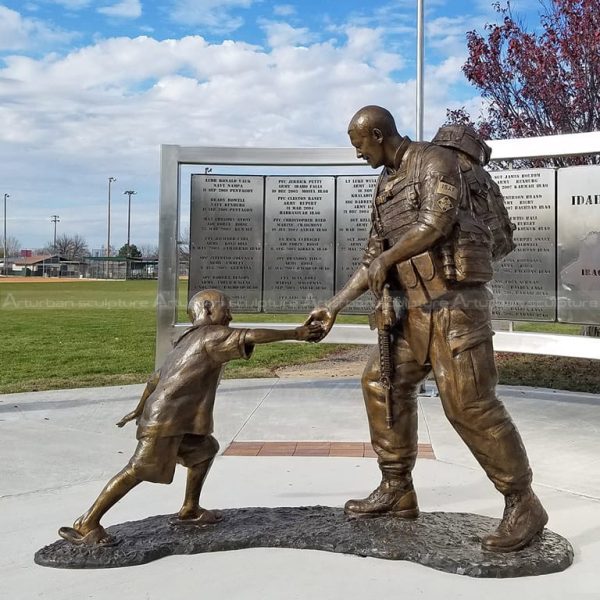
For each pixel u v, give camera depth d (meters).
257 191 7.89
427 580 3.02
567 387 9.66
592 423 6.82
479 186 3.40
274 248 7.89
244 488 4.53
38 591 2.92
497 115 13.31
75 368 11.91
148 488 4.47
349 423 6.84
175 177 7.87
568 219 6.93
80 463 5.29
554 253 7.01
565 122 12.39
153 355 13.67
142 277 74.25
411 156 3.44
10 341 16.23
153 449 3.24
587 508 4.18
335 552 3.31
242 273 7.93
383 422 3.64
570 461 5.37
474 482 4.71
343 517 3.67
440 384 3.30
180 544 3.32
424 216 3.23
